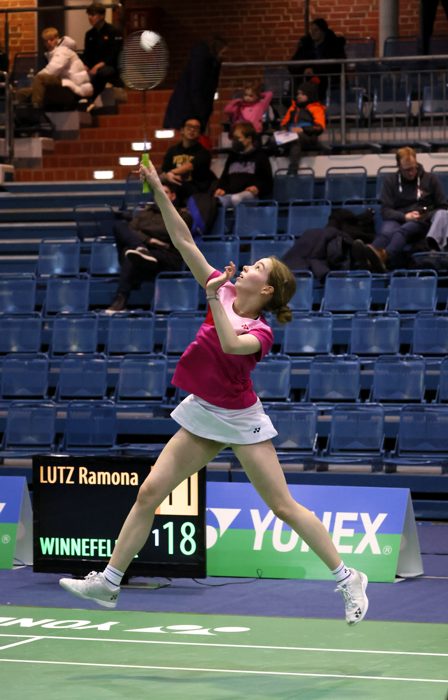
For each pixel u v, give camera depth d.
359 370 16.27
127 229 19.17
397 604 9.97
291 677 7.47
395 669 7.68
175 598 10.28
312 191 21.16
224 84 29.05
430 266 18.47
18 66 27.58
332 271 18.33
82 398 17.38
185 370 7.70
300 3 29.56
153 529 10.51
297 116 22.14
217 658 8.02
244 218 20.27
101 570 10.66
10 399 17.55
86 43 26.47
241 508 11.45
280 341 17.88
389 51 25.36
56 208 22.45
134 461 10.56
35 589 10.67
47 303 19.27
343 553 11.12
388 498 11.20
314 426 15.39
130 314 18.47
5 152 24.78
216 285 7.39
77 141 25.45
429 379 16.52
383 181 19.64
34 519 10.86
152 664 7.84
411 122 23.45
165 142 25.42
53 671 7.64
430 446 15.23
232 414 7.64
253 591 10.59
